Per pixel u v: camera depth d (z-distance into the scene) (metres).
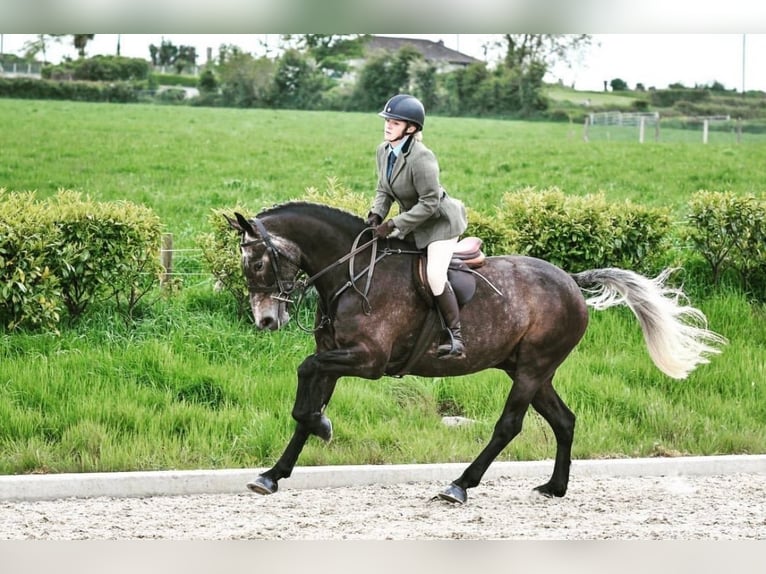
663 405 10.99
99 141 26.38
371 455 9.54
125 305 12.77
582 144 30.06
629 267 13.68
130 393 10.52
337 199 12.70
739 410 11.07
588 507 8.27
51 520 7.63
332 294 7.71
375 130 30.84
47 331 11.67
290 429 9.88
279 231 7.58
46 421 9.74
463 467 9.22
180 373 11.01
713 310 13.57
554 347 8.38
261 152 26.30
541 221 13.24
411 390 11.17
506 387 11.25
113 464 8.98
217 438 9.60
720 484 9.24
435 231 7.85
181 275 14.30
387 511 8.01
